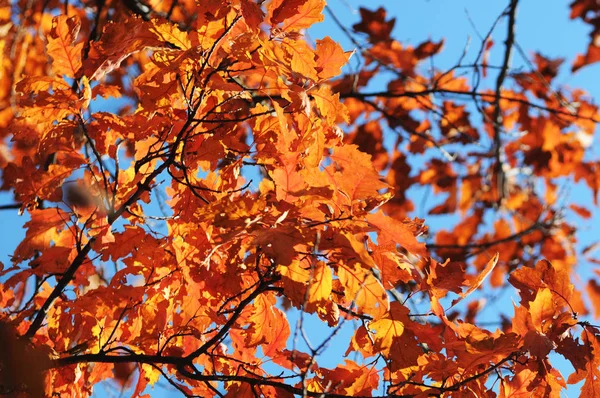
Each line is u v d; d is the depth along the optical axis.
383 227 2.72
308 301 2.69
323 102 2.87
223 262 2.94
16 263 2.96
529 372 2.83
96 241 2.87
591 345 2.84
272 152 2.91
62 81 2.89
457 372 2.81
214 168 2.96
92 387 3.01
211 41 2.84
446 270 2.87
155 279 2.93
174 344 2.99
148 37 2.82
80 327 2.95
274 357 2.94
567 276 2.91
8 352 2.71
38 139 2.99
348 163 2.72
